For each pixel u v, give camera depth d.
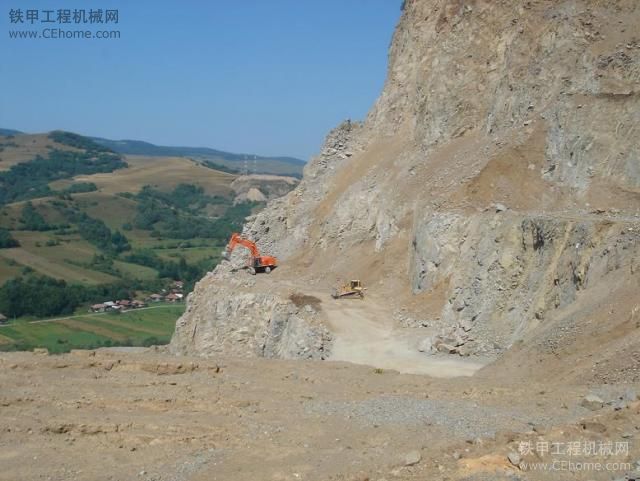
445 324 35.94
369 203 49.50
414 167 47.28
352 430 19.27
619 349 23.00
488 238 36.09
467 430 18.27
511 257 34.66
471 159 42.41
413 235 42.44
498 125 42.81
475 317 34.69
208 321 45.66
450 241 38.84
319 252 50.81
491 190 39.38
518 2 45.56
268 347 40.34
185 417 20.59
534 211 36.91
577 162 37.44
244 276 49.75
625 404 17.70
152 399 21.66
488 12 47.28
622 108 37.03
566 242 31.94
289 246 54.34
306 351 36.69
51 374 24.31
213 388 23.20
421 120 49.09
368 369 26.52
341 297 42.56
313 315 39.16
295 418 20.47
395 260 44.22
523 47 43.34
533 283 32.94
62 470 17.20
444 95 47.41
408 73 55.06
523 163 39.34
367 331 37.25
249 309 43.12
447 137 46.81
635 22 39.66
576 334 25.72
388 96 56.22
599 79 38.72
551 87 40.59
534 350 26.78
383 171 50.38
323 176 57.25
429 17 54.62
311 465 16.97
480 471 14.30
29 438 19.05
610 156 36.66
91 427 19.50
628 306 24.98
